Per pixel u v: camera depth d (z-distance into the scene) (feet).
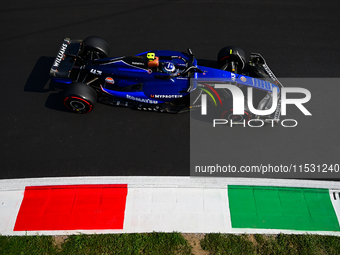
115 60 24.06
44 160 23.80
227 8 33.83
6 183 22.39
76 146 24.49
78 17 32.58
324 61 30.12
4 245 19.84
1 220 20.93
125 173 23.32
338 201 22.36
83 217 21.11
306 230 20.95
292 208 21.93
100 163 23.75
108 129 25.36
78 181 22.59
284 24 32.68
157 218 21.15
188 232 20.58
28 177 23.00
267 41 31.40
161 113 26.27
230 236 20.47
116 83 25.11
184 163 23.94
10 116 25.77
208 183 22.81
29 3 33.42
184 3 34.09
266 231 20.81
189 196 22.27
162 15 33.09
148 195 22.24
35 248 19.79
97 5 33.58
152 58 23.07
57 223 20.84
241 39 31.50
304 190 22.76
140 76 24.25
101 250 19.71
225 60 27.09
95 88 25.66
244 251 19.89
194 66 23.61
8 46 30.07
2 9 32.78
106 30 31.73
